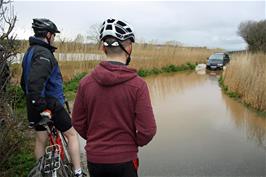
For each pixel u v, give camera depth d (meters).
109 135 2.79
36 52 4.13
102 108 2.79
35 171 3.67
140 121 2.74
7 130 4.84
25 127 5.46
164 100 13.50
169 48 29.94
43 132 4.45
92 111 2.85
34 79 3.99
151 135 2.74
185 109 11.59
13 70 5.83
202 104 12.58
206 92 15.97
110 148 2.78
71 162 4.44
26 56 4.22
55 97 4.29
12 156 5.22
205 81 21.28
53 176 3.60
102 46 2.88
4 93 4.94
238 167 6.17
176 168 6.10
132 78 2.77
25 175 5.18
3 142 4.81
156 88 17.42
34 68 4.02
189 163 6.36
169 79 22.31
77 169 4.41
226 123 9.55
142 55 25.14
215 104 12.57
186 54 33.47
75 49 16.83
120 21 2.80
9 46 4.90
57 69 4.31
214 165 6.25
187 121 9.80
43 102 4.02
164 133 8.48
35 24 4.25
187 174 5.82
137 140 2.81
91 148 2.84
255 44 26.58
